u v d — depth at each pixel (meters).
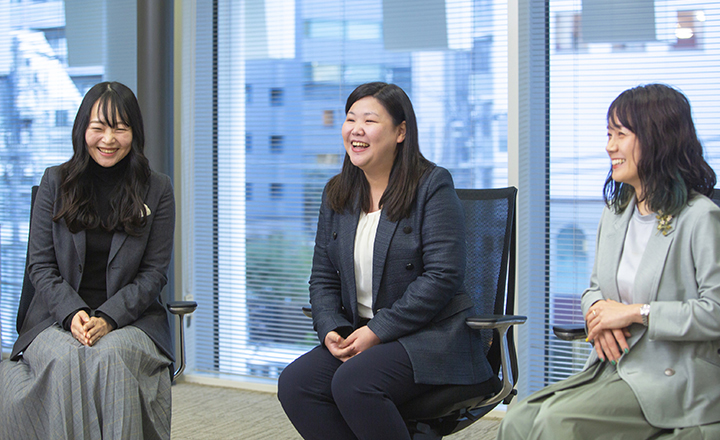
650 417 1.45
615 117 1.58
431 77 3.00
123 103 2.12
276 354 3.35
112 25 3.58
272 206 3.33
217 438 2.65
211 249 3.46
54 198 2.17
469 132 2.94
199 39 3.44
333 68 3.18
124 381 1.88
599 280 1.65
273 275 3.34
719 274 1.44
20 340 2.09
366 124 1.91
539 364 2.92
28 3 3.74
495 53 2.89
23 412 1.92
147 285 2.13
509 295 2.05
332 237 2.05
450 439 2.66
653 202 1.52
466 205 2.13
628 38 2.74
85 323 1.97
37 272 2.12
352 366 1.74
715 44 2.61
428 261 1.87
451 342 1.83
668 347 1.49
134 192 2.14
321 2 3.20
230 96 3.39
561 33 2.84
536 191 2.90
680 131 1.50
